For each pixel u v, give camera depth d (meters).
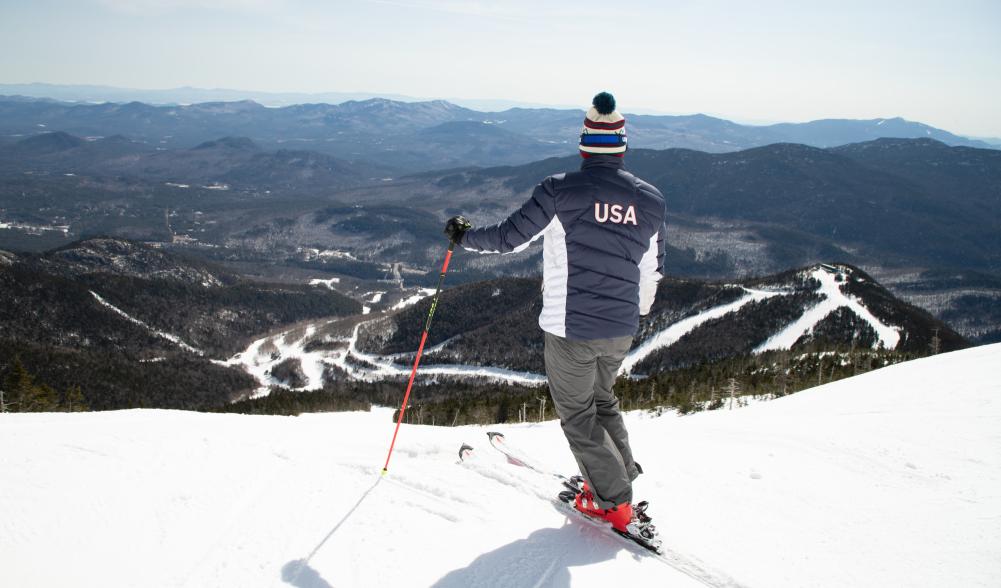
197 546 2.36
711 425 4.64
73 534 2.44
